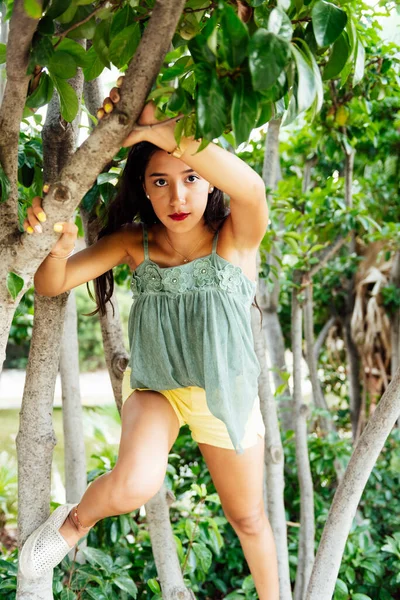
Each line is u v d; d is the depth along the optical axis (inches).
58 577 78.2
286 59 33.1
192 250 56.8
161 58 36.8
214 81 34.0
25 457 54.4
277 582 65.2
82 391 321.1
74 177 40.0
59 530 53.7
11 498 141.4
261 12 39.6
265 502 97.2
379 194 167.9
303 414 99.0
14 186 43.5
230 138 58.1
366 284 168.2
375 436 62.1
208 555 88.4
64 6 38.4
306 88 35.2
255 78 32.4
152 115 40.1
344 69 46.9
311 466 126.4
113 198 62.5
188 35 43.9
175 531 91.9
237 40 33.4
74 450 89.0
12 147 42.6
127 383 62.9
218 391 54.3
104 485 52.9
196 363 56.1
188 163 44.3
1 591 77.0
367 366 167.6
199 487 95.1
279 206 125.7
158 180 51.5
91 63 48.9
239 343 55.6
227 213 58.6
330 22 37.6
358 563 98.1
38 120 76.4
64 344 87.8
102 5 41.2
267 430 84.4
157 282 56.2
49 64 42.8
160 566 72.7
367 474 63.4
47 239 42.2
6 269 43.3
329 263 166.4
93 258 56.5
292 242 109.8
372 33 97.7
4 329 44.7
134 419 56.9
